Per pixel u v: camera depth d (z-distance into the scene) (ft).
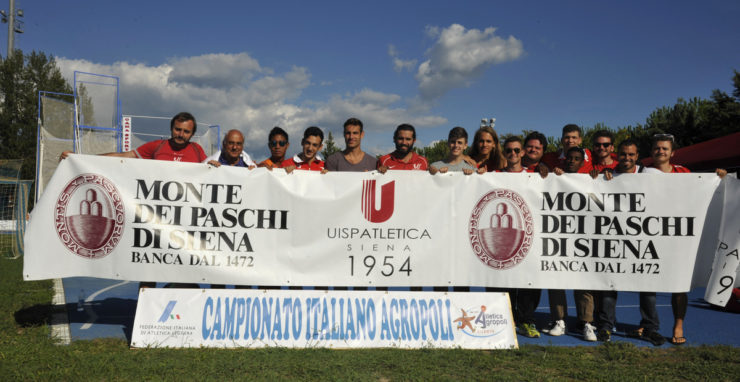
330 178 15.99
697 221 15.66
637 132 87.92
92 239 15.19
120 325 17.76
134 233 15.33
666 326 18.58
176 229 15.48
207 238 15.60
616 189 15.92
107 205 15.24
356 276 15.87
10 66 109.29
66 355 13.44
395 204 15.97
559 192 16.06
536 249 15.97
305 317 15.30
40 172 42.70
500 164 18.63
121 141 49.08
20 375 11.69
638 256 15.78
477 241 16.02
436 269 15.94
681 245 15.67
